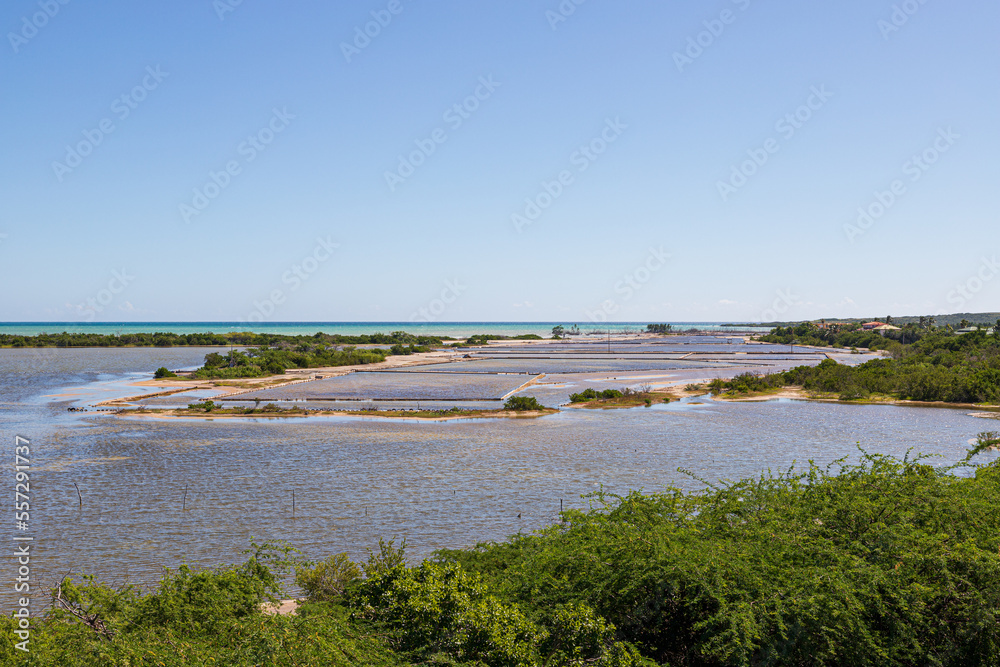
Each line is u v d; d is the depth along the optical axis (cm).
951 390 8512
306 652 1133
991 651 1214
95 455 4931
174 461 4731
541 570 1472
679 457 4959
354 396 8925
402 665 1190
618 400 8256
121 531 3158
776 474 4394
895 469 1731
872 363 11888
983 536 1401
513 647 1192
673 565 1292
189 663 1147
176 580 1631
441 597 1301
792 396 9038
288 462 4716
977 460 4853
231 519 3350
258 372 12244
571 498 3778
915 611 1232
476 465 4634
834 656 1209
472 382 11100
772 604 1229
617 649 1225
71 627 1274
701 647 1241
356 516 3412
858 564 1297
